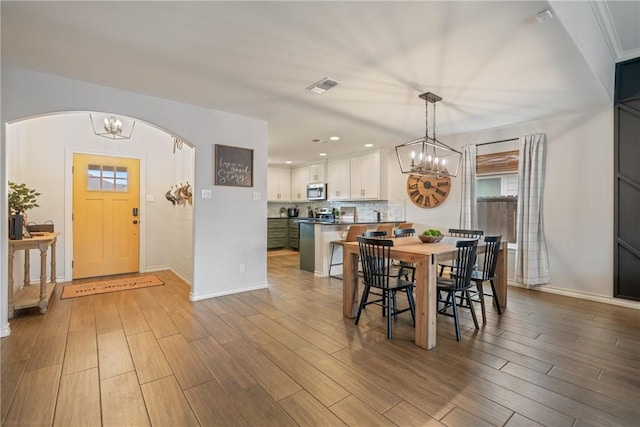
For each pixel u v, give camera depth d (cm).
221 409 170
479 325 293
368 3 177
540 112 373
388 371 209
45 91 271
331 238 508
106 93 300
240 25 200
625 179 343
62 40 219
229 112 379
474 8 180
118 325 284
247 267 404
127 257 498
